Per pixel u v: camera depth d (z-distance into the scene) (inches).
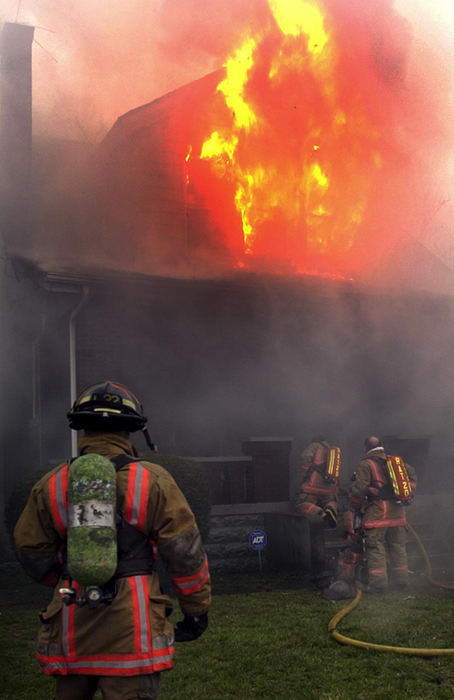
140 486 94.2
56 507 94.3
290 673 180.5
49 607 96.0
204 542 313.1
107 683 88.8
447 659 187.8
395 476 290.2
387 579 289.7
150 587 92.8
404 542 297.7
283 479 388.5
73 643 90.4
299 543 337.1
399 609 252.1
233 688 170.2
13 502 304.0
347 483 432.1
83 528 88.4
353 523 293.6
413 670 179.9
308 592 290.0
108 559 87.3
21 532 95.7
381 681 172.4
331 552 340.8
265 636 216.1
